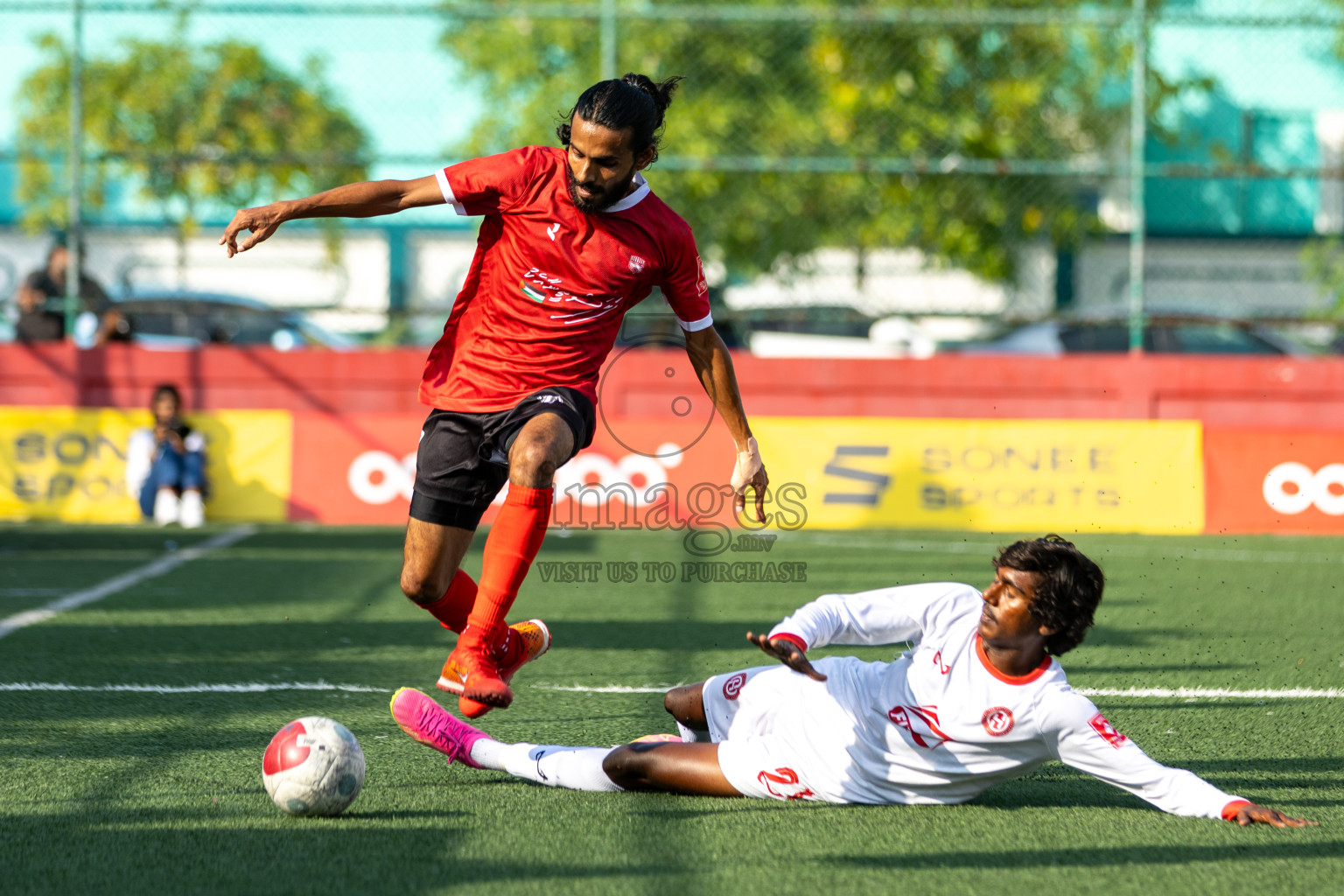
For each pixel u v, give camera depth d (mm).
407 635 22266
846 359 40906
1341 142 60938
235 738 15164
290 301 50906
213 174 44594
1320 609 25719
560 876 10617
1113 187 63656
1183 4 50094
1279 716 17016
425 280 52531
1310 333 50438
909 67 51844
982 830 11922
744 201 51750
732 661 20562
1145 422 39094
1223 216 64938
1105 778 11984
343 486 38969
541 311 13734
